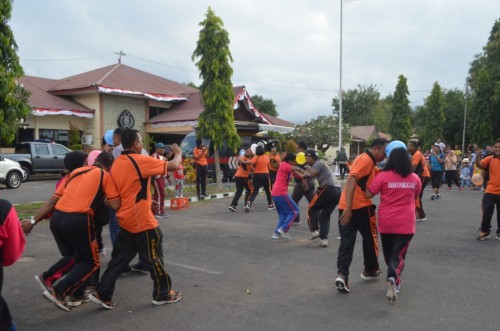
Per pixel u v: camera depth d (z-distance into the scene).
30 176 20.52
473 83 44.22
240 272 5.79
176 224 9.26
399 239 4.76
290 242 7.60
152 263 4.46
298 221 9.34
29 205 11.03
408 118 39.28
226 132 15.02
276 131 24.98
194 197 13.24
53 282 4.45
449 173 16.94
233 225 9.19
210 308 4.50
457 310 4.45
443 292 5.00
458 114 44.00
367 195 4.82
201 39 14.39
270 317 4.27
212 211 11.16
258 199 13.74
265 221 9.70
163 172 4.34
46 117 21.72
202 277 5.56
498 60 39.78
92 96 22.88
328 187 7.14
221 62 14.69
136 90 23.50
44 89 23.64
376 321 4.17
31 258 6.38
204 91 14.76
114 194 4.31
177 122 23.38
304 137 28.75
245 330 3.96
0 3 8.62
